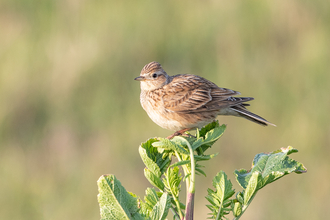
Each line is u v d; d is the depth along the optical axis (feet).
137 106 61.77
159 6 65.46
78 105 62.54
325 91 60.13
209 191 18.62
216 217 18.26
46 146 61.77
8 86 63.72
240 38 63.62
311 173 57.41
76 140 61.41
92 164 59.72
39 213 58.23
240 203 18.35
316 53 62.08
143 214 17.19
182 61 64.13
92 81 62.80
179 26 64.95
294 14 63.67
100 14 65.41
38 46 65.10
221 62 63.26
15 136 62.85
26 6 66.59
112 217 17.08
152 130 59.98
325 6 63.31
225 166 59.00
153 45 64.13
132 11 65.36
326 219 55.47
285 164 19.52
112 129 61.26
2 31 66.33
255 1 64.03
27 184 60.18
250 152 59.21
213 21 64.49
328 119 58.90
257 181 18.10
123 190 17.29
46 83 63.52
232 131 59.93
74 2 65.87
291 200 57.00
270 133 59.41
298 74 61.82
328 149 57.98
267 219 56.75
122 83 62.95
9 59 64.80
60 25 65.67
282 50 63.72
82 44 63.93
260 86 61.82
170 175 18.63
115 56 63.46
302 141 58.34
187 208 17.54
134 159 59.41
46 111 63.05
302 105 60.34
